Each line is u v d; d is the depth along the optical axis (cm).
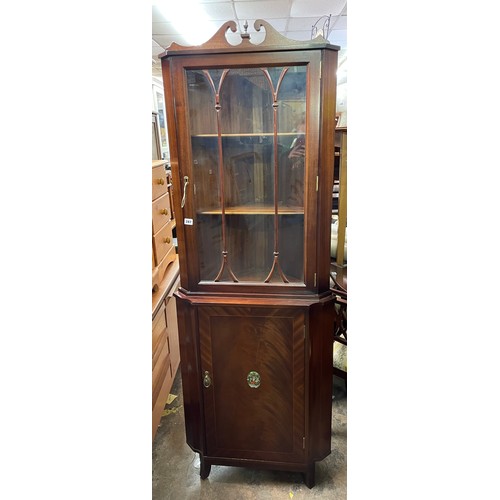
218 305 115
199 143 109
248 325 116
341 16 298
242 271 120
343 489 135
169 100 103
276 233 114
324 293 115
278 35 95
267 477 141
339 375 183
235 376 123
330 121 101
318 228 108
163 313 162
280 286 114
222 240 117
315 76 96
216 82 103
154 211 149
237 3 263
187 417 134
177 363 192
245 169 114
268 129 109
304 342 115
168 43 354
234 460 133
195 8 271
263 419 126
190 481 140
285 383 121
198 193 112
